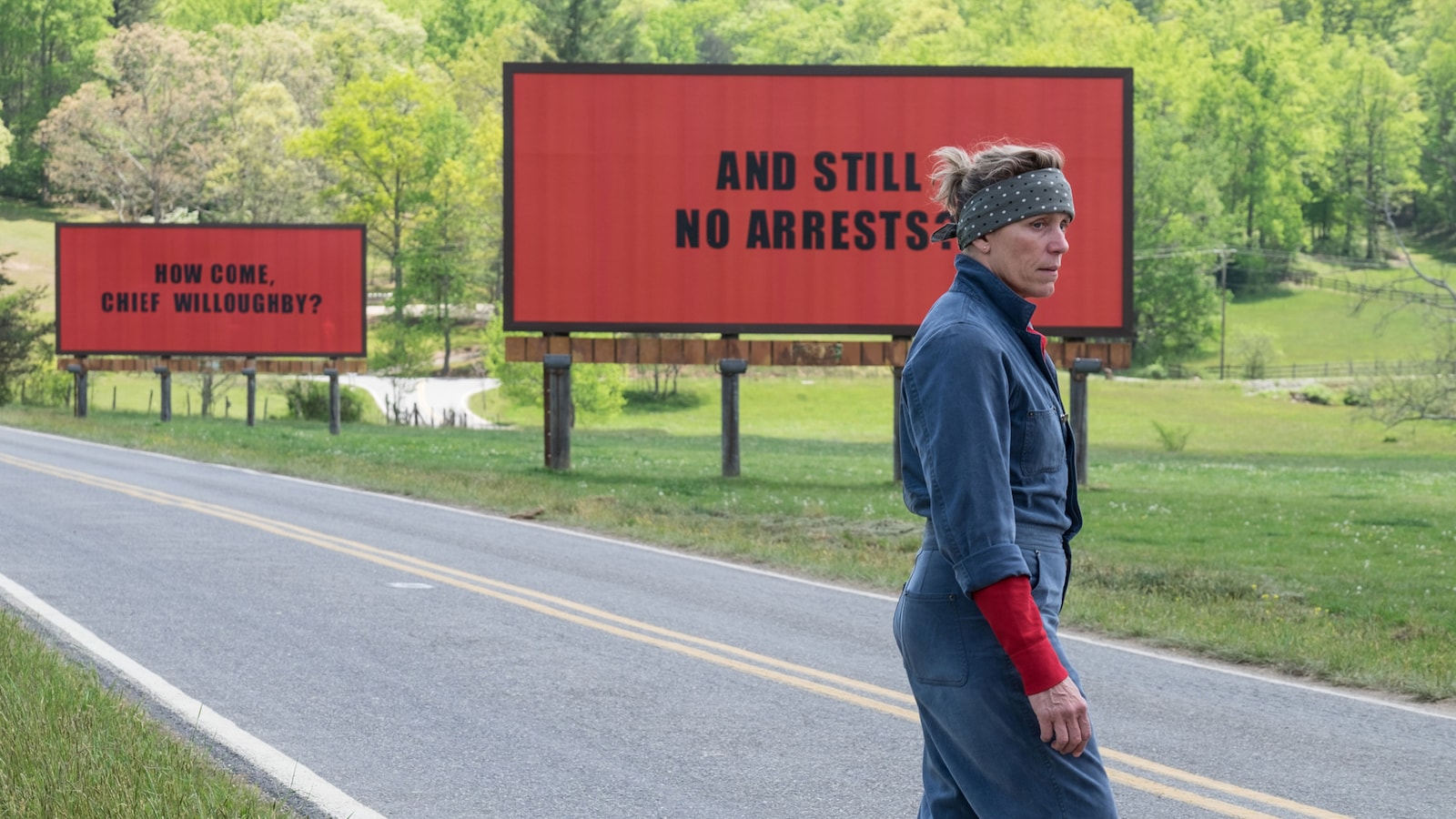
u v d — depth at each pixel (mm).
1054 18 136500
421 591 12172
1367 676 9391
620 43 92438
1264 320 118312
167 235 43750
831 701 8234
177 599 11336
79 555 13805
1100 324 26391
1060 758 3215
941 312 3355
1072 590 13352
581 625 10672
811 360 26688
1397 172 130625
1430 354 98688
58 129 90875
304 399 60344
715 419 81062
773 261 26484
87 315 44219
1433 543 18516
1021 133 26172
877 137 26297
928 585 3352
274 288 43781
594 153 26547
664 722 7664
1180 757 7160
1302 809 6238
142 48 92125
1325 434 72250
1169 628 11188
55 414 49250
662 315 26641
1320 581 14648
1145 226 108188
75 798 5418
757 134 26391
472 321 106312
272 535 15914
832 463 34688
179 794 5523
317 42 131875
